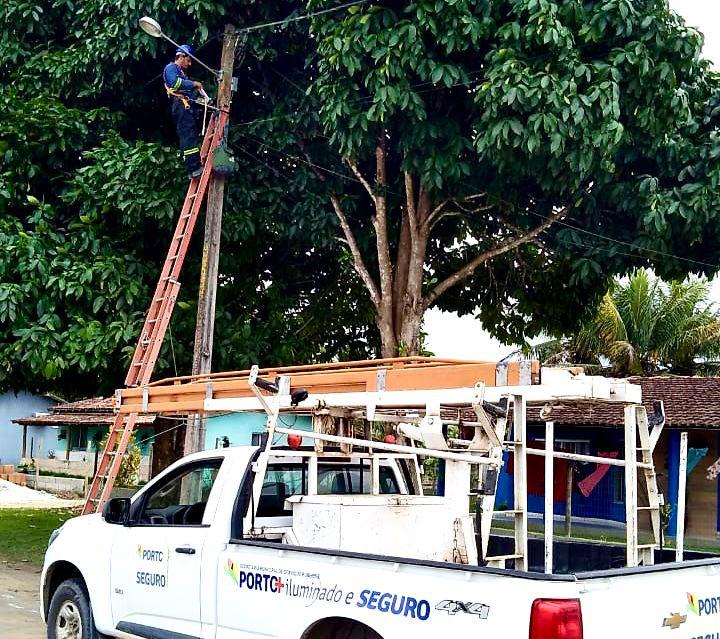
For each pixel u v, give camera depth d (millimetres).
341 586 5074
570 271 14477
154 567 6367
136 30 12289
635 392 5613
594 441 20000
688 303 27719
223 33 12461
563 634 4219
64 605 7312
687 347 27672
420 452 5711
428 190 11844
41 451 40562
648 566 4793
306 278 15312
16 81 13320
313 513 5930
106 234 12773
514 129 10094
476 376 5746
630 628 4527
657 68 10492
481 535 5414
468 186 12148
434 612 4629
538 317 15430
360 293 15484
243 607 5637
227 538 5918
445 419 6887
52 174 13258
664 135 11008
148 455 31125
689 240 11648
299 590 5301
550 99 9844
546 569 5766
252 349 13133
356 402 6301
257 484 5883
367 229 13602
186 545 6121
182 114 11758
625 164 11750
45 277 11828
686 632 4840
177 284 11000
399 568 4891
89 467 30719
